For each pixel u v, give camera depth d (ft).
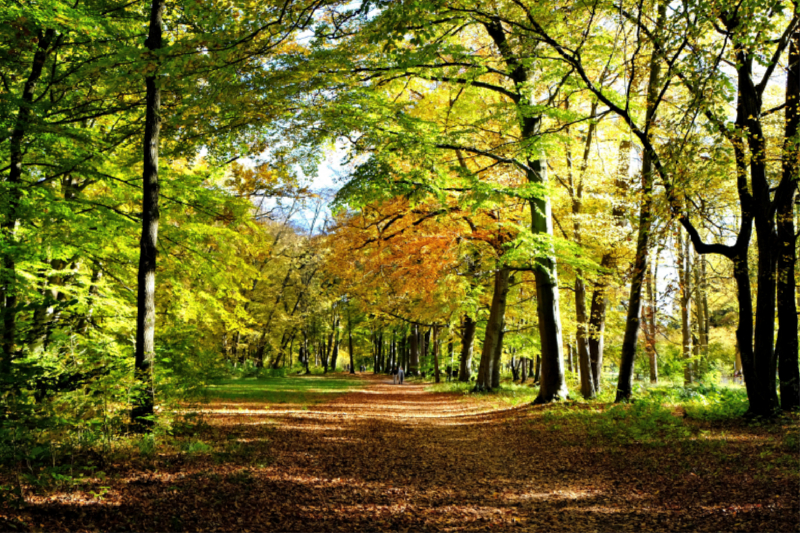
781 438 26.55
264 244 44.96
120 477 18.90
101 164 33.60
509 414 46.60
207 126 34.24
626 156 53.88
